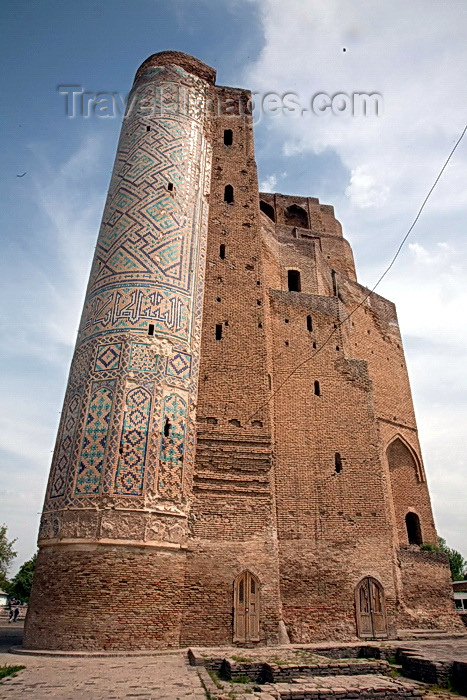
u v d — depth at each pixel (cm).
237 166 2734
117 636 1458
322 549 2019
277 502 2069
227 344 2172
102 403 1750
